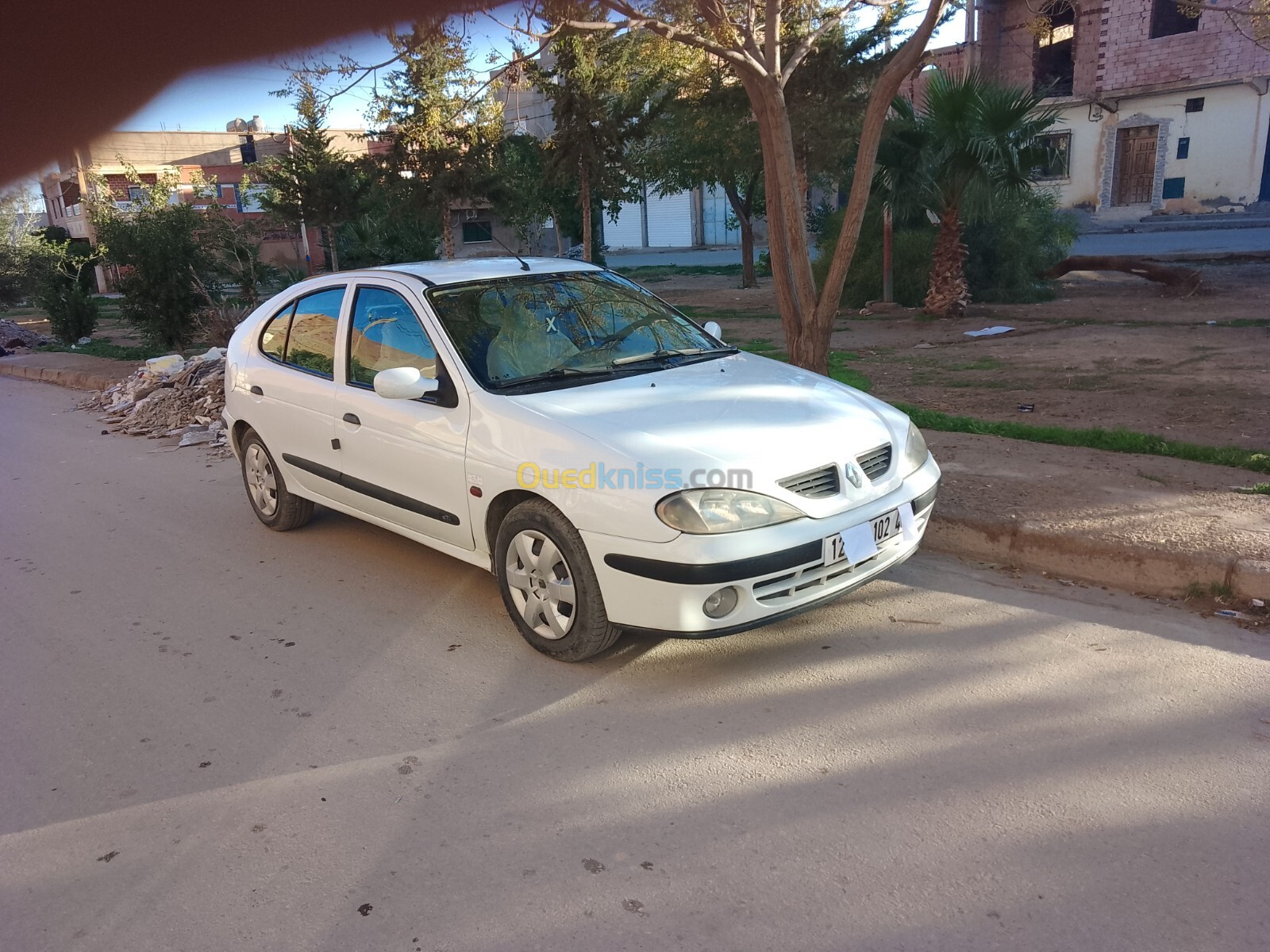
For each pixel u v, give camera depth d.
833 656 3.92
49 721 3.80
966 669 3.75
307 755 3.43
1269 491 5.06
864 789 3.02
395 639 4.36
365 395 4.82
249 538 5.98
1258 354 9.26
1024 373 9.30
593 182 16.62
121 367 14.29
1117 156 28.08
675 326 5.07
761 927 2.46
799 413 3.96
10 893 2.78
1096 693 3.50
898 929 2.43
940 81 13.29
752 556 3.42
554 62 16.33
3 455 9.13
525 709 3.66
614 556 3.56
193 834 3.00
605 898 2.60
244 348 5.98
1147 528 4.60
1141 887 2.52
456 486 4.27
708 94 16.50
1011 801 2.91
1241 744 3.14
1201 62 25.28
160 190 18.88
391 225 22.02
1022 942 2.36
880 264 16.36
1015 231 15.16
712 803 3.00
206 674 4.13
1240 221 24.19
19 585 5.42
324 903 2.65
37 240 26.45
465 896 2.64
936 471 4.31
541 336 4.57
